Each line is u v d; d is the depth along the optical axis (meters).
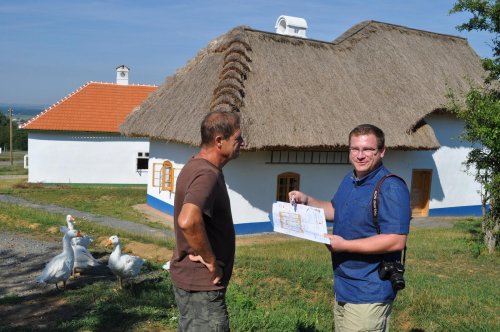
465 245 12.90
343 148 16.16
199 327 3.16
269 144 14.55
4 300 6.93
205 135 3.21
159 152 19.42
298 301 7.31
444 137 20.91
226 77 15.73
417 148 18.19
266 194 16.39
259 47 17.19
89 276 8.54
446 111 19.92
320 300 7.43
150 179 20.16
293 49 18.09
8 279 8.37
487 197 12.36
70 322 5.91
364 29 21.27
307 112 15.95
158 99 19.56
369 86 18.70
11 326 5.83
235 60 16.19
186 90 17.80
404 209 3.33
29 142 25.48
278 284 8.02
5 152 65.50
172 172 18.22
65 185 25.83
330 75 18.05
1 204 17.25
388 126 17.61
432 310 7.02
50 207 18.81
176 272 3.23
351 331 3.49
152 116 18.50
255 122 14.76
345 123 16.45
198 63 19.02
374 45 20.67
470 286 8.63
